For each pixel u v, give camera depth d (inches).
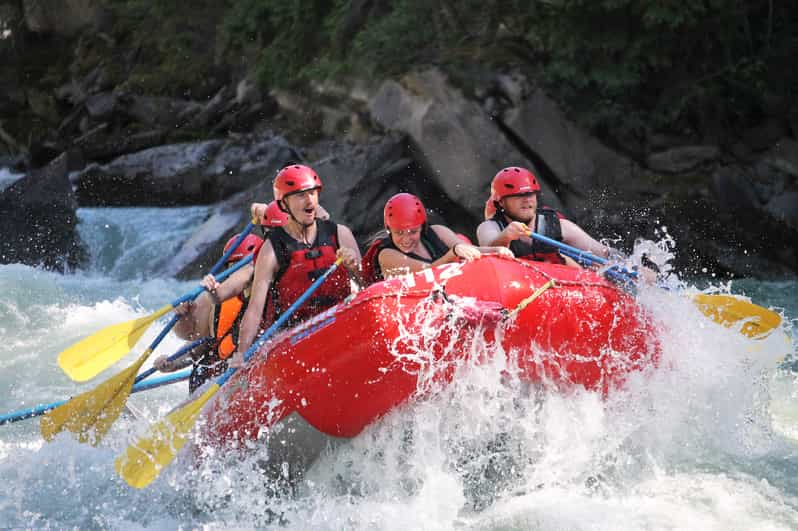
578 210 1595.7
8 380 1031.6
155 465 692.1
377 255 741.9
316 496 709.3
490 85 1612.9
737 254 1513.3
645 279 707.4
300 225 716.7
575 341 668.1
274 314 734.5
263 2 2166.6
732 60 1659.7
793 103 1567.4
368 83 1747.0
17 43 2504.9
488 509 683.4
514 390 671.8
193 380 813.9
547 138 1587.1
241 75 2193.7
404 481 698.8
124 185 1921.8
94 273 1713.8
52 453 810.2
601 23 1624.0
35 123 2394.2
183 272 1620.3
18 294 1419.8
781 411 846.5
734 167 1550.2
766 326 779.4
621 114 1596.9
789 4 1700.3
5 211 1779.0
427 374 647.1
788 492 682.2
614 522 647.8
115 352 783.7
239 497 719.1
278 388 685.3
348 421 677.9
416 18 1775.3
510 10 1734.7
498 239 738.2
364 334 642.8
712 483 702.5
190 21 2353.6
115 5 2477.9
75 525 687.7
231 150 1905.8
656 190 1556.3
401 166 1653.5
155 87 2258.9
